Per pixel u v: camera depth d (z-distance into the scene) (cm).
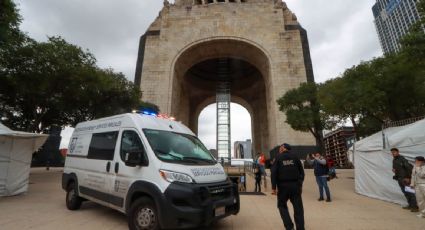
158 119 702
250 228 602
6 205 835
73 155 823
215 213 517
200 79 4644
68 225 605
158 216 491
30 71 1527
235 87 4794
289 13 3619
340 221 679
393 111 1501
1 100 1855
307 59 3219
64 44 1717
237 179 1428
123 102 2244
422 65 1132
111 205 616
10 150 1032
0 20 1208
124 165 607
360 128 2042
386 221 678
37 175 2005
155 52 3378
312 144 2784
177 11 3597
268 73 3372
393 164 871
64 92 1772
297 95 2442
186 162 583
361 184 1172
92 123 812
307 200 1019
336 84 1638
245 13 3506
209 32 3428
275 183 565
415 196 793
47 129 2611
